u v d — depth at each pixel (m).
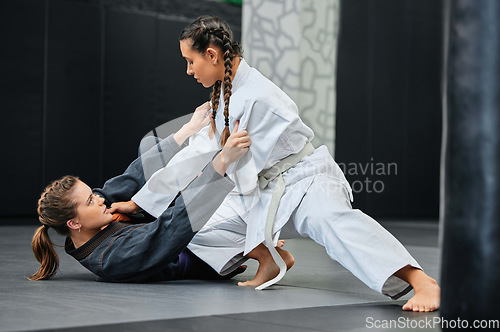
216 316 2.17
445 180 1.73
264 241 2.86
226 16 10.94
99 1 10.04
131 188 3.29
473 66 1.66
